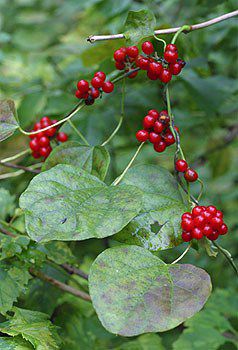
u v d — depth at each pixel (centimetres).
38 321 48
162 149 49
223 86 80
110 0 86
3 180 71
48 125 55
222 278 88
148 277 41
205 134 99
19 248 51
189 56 74
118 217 42
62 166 45
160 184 47
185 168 47
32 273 56
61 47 104
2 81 94
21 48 117
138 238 44
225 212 108
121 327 39
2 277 50
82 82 50
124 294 40
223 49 90
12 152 75
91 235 41
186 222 44
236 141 105
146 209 45
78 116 78
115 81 50
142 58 48
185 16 85
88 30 114
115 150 86
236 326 68
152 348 63
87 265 75
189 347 63
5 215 60
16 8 125
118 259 42
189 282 42
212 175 102
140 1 85
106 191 44
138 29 48
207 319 67
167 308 40
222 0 76
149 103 79
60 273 59
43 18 126
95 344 62
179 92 87
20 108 80
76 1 95
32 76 109
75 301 62
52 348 45
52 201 43
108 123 78
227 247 94
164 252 77
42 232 41
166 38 54
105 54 63
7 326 46
